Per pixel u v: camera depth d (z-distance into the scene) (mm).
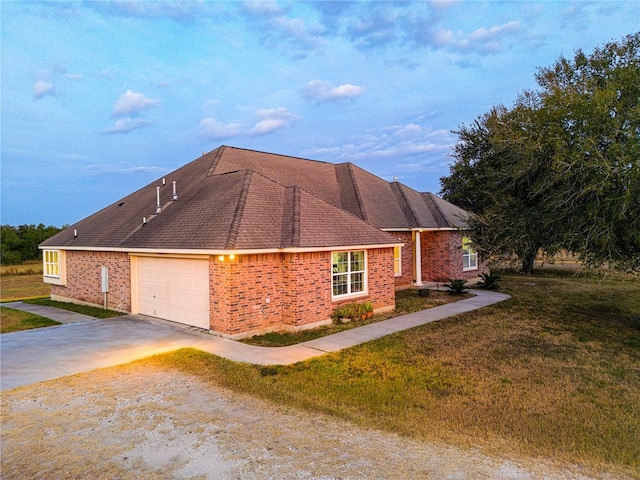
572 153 10570
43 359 9250
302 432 5645
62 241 19219
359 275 14305
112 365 8773
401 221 20891
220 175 16609
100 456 4988
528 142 12328
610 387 7516
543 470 4676
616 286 21859
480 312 14750
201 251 11305
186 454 5020
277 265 12094
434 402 6785
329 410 6430
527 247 13188
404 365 8758
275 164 20875
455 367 8641
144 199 18719
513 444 5320
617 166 9953
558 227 12234
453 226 19562
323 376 8055
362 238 14141
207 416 6199
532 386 7539
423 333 11648
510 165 14008
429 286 21188
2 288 27859
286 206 14148
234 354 9500
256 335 11477
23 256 45844
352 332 11797
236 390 7320
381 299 14844
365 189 22047
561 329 12172
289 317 12016
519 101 14305
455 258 21953
